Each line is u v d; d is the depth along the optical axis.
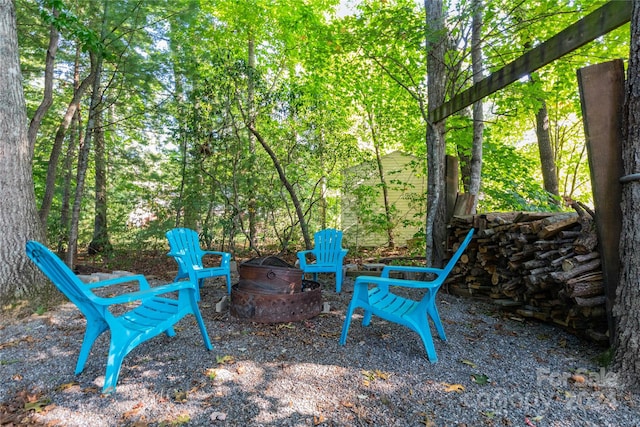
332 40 4.36
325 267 3.95
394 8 4.04
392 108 7.18
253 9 7.02
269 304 2.76
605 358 2.01
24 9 4.71
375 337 2.52
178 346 2.32
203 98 5.14
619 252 1.91
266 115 5.57
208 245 6.04
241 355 2.19
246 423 1.54
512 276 2.99
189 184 6.17
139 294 1.86
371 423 1.54
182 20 5.20
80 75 6.64
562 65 4.75
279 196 6.08
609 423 1.53
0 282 2.88
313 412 1.62
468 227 3.57
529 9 3.96
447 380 1.91
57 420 1.53
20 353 2.20
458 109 3.42
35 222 3.19
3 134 3.00
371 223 7.35
